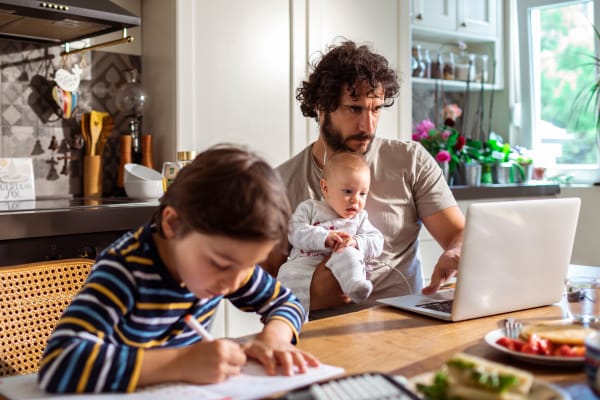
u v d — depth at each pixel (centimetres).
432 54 393
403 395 78
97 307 94
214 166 90
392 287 189
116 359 89
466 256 125
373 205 193
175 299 105
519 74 431
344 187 184
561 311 138
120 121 304
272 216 89
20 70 277
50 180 287
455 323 128
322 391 79
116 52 300
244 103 295
